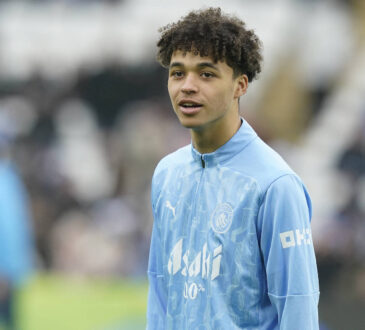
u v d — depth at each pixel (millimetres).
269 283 9430
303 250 9375
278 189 9398
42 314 25688
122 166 42188
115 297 26438
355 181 40969
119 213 38906
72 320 25797
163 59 9898
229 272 9500
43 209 40000
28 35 53000
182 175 10297
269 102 47812
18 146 41969
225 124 9828
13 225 22109
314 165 43656
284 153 42469
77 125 46594
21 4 53969
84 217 39500
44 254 38156
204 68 9477
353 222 37219
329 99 47719
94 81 47875
